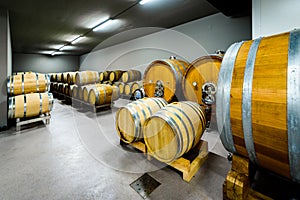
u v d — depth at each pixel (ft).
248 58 3.72
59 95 26.30
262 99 3.34
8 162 6.98
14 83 12.09
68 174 6.14
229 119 3.93
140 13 14.56
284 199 4.47
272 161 3.66
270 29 6.92
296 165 3.22
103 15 14.92
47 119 12.69
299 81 2.92
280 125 3.15
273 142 3.35
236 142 4.06
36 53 37.29
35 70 37.47
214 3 10.68
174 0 12.13
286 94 3.04
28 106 11.30
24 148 8.35
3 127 11.24
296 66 2.99
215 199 4.81
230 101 3.85
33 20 16.05
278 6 6.67
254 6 7.33
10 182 5.68
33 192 5.20
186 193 5.09
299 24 6.25
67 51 35.68
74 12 14.20
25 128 11.62
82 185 5.53
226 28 13.84
